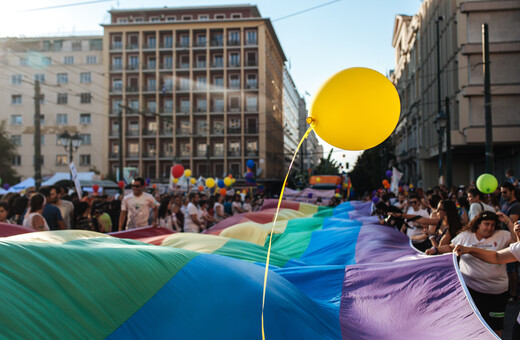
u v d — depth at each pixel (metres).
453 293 3.79
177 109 61.19
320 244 7.36
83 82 63.28
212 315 2.92
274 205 15.06
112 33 62.16
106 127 61.56
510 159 27.42
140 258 2.99
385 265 4.36
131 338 2.52
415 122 45.38
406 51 50.84
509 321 6.02
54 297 2.37
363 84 3.10
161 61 61.66
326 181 32.34
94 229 9.48
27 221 6.75
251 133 59.78
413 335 3.46
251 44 60.06
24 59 63.94
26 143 63.38
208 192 23.42
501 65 25.88
